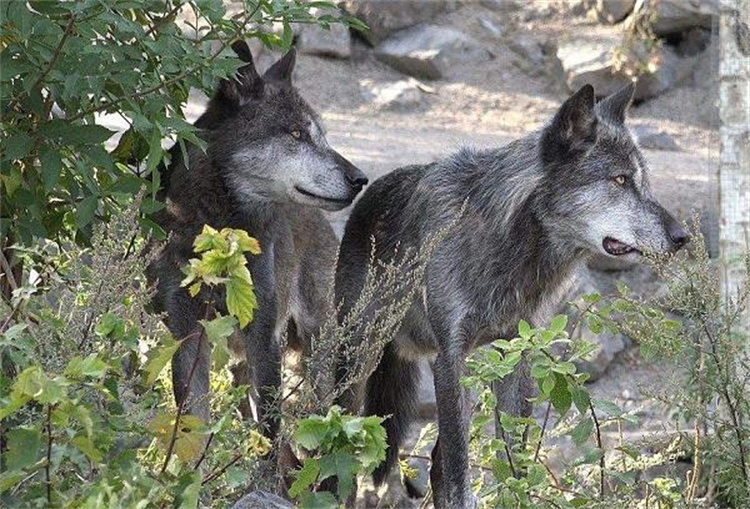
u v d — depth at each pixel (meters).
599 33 25.41
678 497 10.20
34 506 7.27
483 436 11.45
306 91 23.64
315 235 12.93
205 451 8.13
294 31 24.53
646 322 10.15
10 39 9.13
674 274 10.27
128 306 9.42
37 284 10.11
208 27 10.46
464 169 11.41
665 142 22.22
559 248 11.06
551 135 10.90
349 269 12.41
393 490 12.48
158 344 8.77
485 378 9.32
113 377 7.94
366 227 12.31
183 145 9.82
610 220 10.82
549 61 25.08
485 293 10.98
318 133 11.79
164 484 7.46
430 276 11.07
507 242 10.93
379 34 25.16
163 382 11.53
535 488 9.70
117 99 9.44
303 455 11.35
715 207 14.80
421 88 24.22
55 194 10.01
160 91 9.88
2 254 9.43
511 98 24.30
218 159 11.58
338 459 7.49
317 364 9.96
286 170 11.59
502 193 10.97
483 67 24.95
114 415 7.86
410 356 11.99
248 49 11.72
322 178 11.63
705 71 24.22
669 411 12.62
